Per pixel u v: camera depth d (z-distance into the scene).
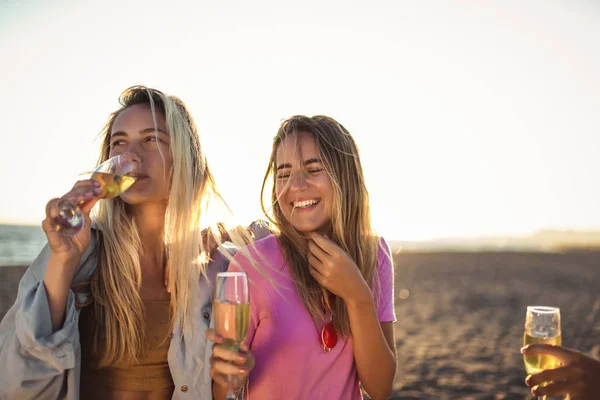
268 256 2.47
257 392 2.31
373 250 2.59
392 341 2.65
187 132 2.49
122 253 2.34
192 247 2.44
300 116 2.55
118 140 2.43
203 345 2.40
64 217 1.95
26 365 2.01
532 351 1.71
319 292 2.40
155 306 2.45
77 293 2.31
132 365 2.36
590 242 110.19
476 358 8.58
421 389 6.69
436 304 15.88
